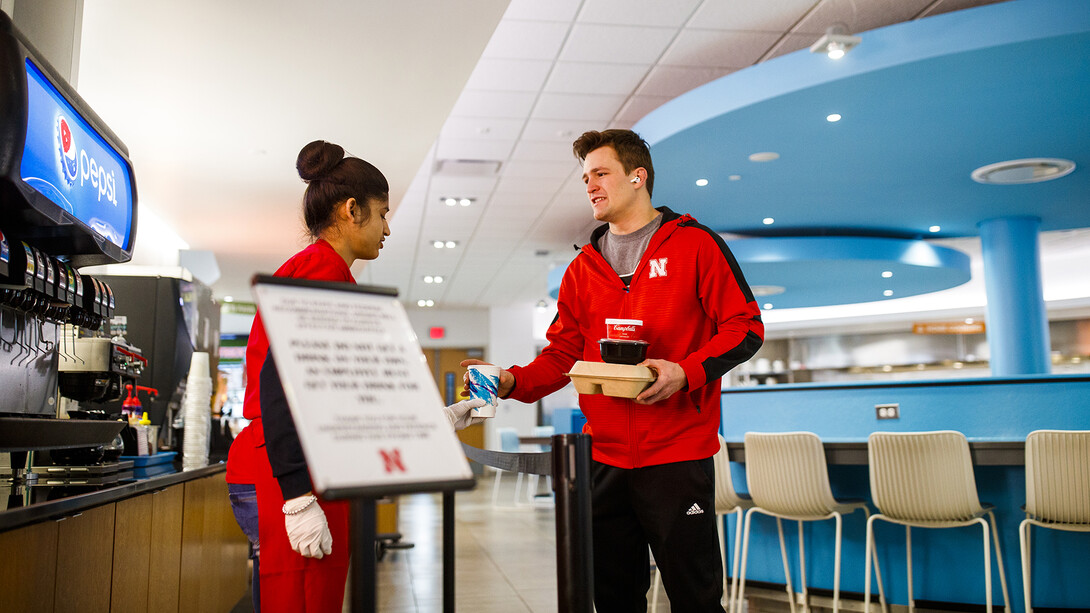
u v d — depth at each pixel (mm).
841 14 5277
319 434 991
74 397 2984
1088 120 5742
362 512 1141
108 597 2268
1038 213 8602
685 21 5324
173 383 4590
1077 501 3668
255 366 1821
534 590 5086
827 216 8625
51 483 2559
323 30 3830
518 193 8828
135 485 2488
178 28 3756
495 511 9898
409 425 1093
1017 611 4426
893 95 5223
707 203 7973
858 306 15758
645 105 6664
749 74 5320
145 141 5152
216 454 5062
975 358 15156
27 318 2484
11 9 2773
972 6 5277
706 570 1888
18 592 1673
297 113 4762
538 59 5805
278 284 1087
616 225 2121
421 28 3838
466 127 7000
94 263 2889
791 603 4391
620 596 1992
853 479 4883
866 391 5062
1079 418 4520
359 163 1935
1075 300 13312
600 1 5031
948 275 10336
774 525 5219
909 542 4348
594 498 1991
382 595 4926
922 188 7512
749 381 16359
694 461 1906
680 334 1969
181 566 3164
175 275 4824
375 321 1176
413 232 10438
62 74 3129
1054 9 4453
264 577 1723
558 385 2143
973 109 5484
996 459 4172
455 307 17266
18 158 2051
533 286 14602
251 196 6293
